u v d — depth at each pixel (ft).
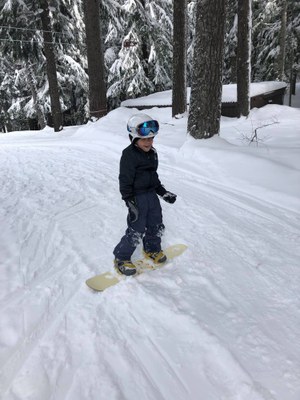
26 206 17.21
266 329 7.98
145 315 8.61
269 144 24.72
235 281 9.91
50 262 11.62
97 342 7.83
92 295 9.54
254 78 82.94
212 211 15.10
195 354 7.37
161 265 10.83
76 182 20.88
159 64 56.34
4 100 80.64
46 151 31.99
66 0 51.90
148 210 10.03
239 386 6.56
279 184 16.87
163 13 55.52
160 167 22.26
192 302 9.00
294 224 13.56
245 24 36.91
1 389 6.73
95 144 32.12
